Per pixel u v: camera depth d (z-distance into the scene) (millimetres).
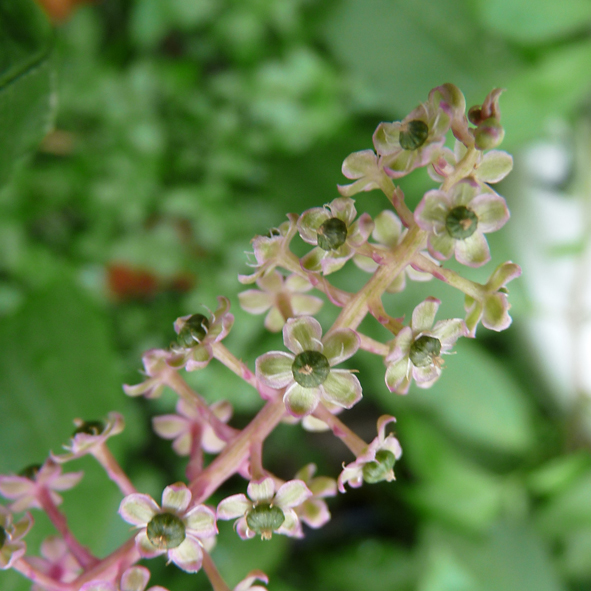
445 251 84
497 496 178
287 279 93
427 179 169
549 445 191
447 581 169
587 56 165
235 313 214
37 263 225
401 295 177
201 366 87
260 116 228
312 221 86
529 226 205
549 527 177
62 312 134
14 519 110
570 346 194
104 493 128
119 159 228
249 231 222
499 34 186
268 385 85
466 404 184
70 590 89
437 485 180
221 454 89
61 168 228
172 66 230
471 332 87
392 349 86
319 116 217
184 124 232
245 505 86
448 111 83
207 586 182
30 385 129
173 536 85
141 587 86
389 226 91
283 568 207
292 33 225
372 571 199
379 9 198
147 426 228
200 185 230
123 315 232
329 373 85
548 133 190
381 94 197
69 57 223
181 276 237
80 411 131
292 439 230
